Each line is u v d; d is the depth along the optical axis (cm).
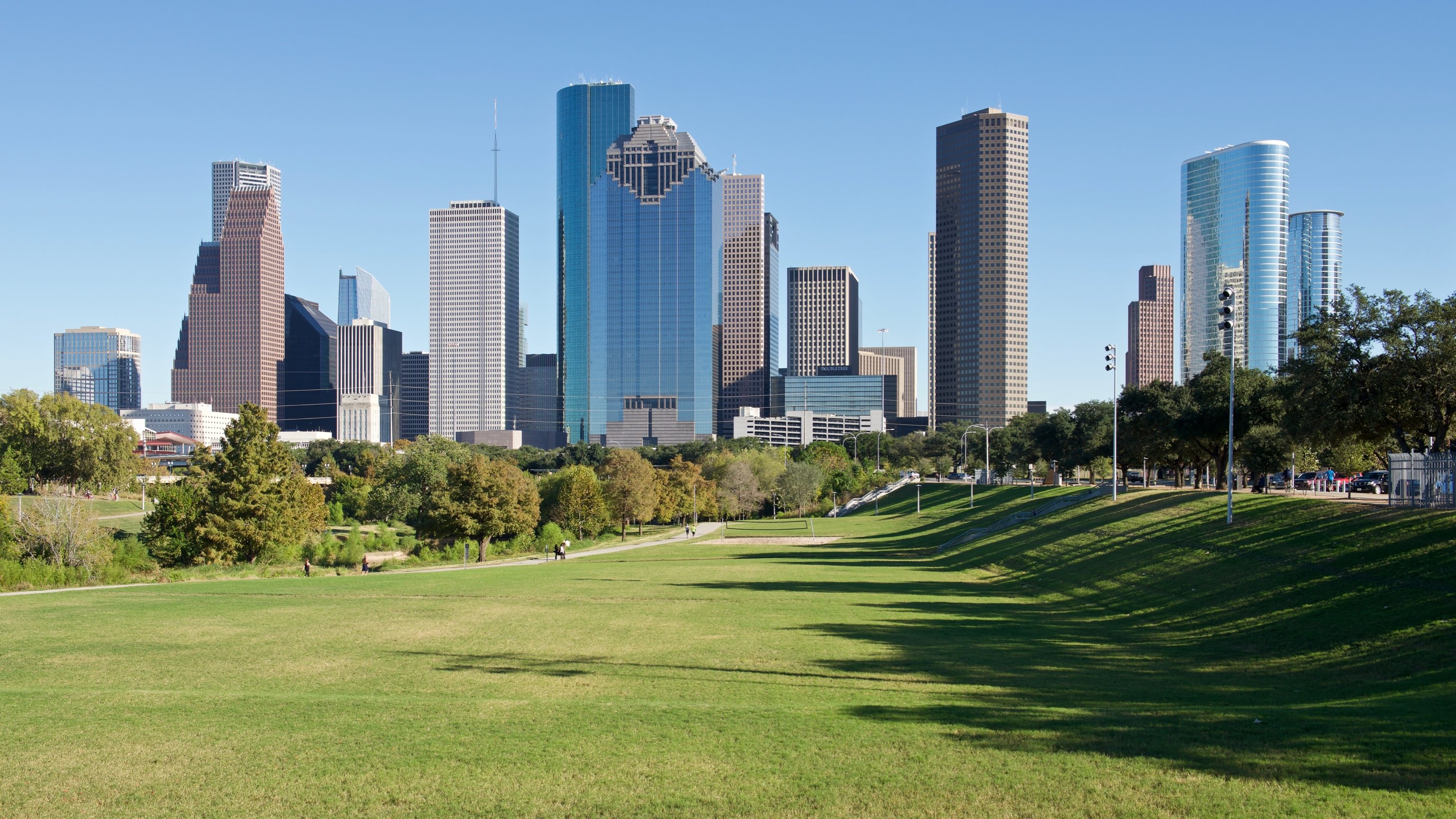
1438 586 3234
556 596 5212
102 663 3086
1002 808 1573
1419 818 1436
